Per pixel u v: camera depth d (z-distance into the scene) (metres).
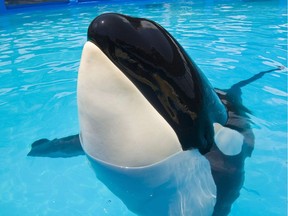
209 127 3.27
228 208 3.46
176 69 2.83
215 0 18.02
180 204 3.23
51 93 6.35
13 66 7.91
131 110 2.69
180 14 14.10
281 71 6.99
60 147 4.23
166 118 2.87
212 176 3.28
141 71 2.63
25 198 3.80
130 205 3.48
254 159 4.21
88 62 2.53
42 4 17.34
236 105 4.70
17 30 12.00
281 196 3.68
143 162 2.95
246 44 9.09
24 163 4.41
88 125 2.82
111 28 2.46
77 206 3.68
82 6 17.19
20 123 5.37
